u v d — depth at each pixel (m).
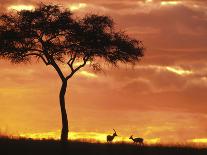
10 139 70.50
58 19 80.94
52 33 80.62
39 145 67.62
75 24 81.31
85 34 80.81
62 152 65.31
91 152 66.25
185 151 69.19
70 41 80.94
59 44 81.25
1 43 80.44
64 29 80.94
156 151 68.38
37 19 81.12
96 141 76.25
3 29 81.19
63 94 79.38
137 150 68.38
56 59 81.19
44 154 64.00
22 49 80.94
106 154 65.62
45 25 80.31
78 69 80.75
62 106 78.88
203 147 72.75
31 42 80.88
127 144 72.31
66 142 71.00
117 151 67.31
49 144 68.81
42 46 80.69
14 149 64.81
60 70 80.06
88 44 81.12
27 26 80.75
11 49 80.81
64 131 78.00
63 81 79.88
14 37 80.06
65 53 81.00
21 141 69.56
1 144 66.50
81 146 69.25
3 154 62.66
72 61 81.06
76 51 81.06
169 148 70.75
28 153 63.69
